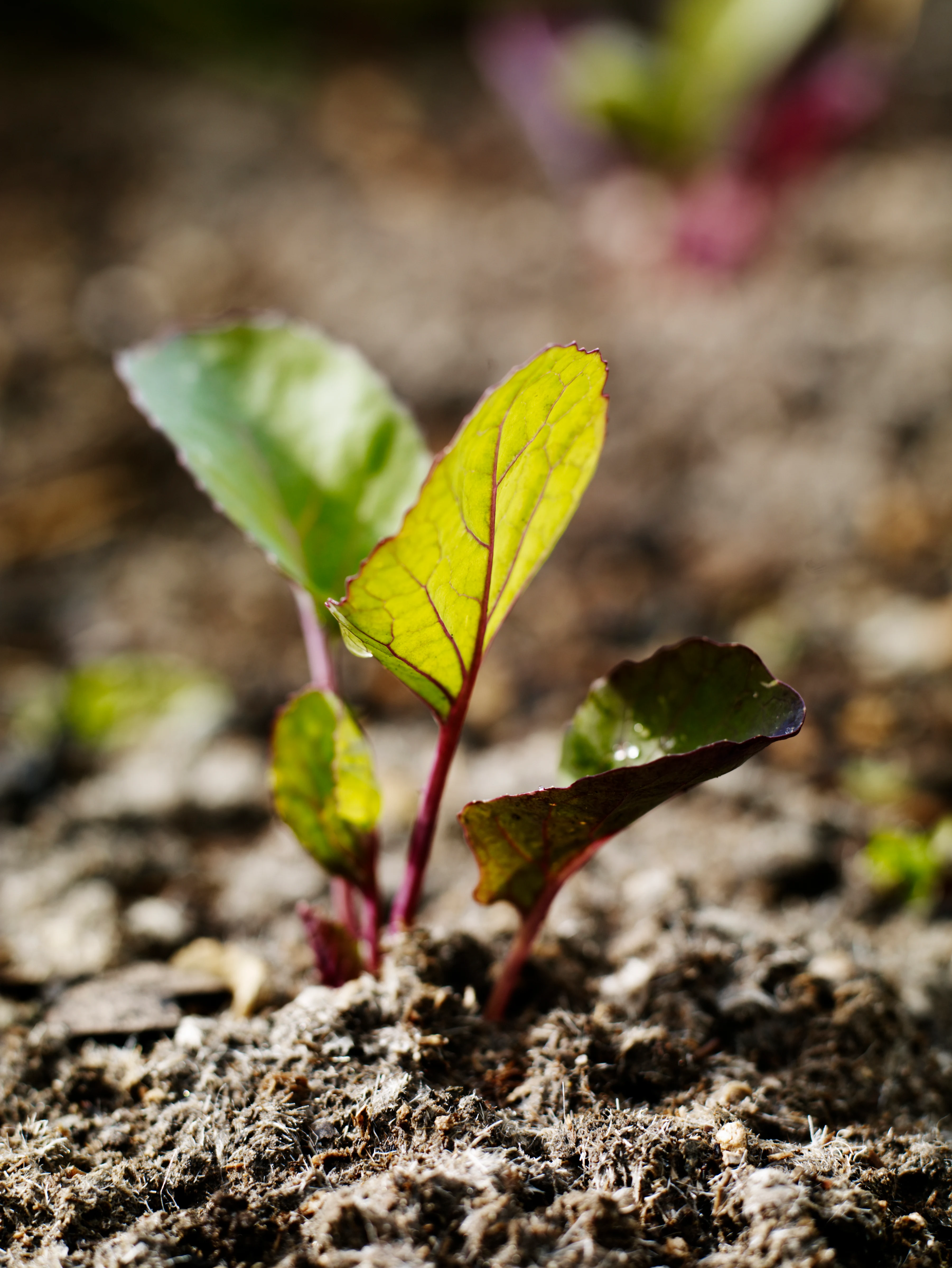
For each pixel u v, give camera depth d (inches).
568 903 12.1
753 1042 11.1
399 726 14.9
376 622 9.9
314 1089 10.5
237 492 10.9
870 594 16.2
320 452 11.2
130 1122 10.7
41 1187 10.4
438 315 22.5
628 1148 10.3
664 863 13.0
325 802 10.8
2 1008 11.7
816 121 21.4
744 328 21.4
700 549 17.4
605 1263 9.8
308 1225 10.0
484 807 10.2
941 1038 11.7
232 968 12.0
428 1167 10.1
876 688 15.0
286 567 10.7
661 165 22.2
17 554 17.9
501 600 10.3
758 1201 10.0
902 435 18.7
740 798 13.8
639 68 22.1
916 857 12.8
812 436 18.9
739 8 20.7
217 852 13.6
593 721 10.6
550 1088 10.6
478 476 9.7
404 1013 10.8
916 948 12.5
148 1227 10.1
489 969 11.3
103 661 15.8
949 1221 10.3
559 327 22.0
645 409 19.8
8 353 21.7
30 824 13.8
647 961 11.5
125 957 12.3
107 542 18.3
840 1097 10.9
